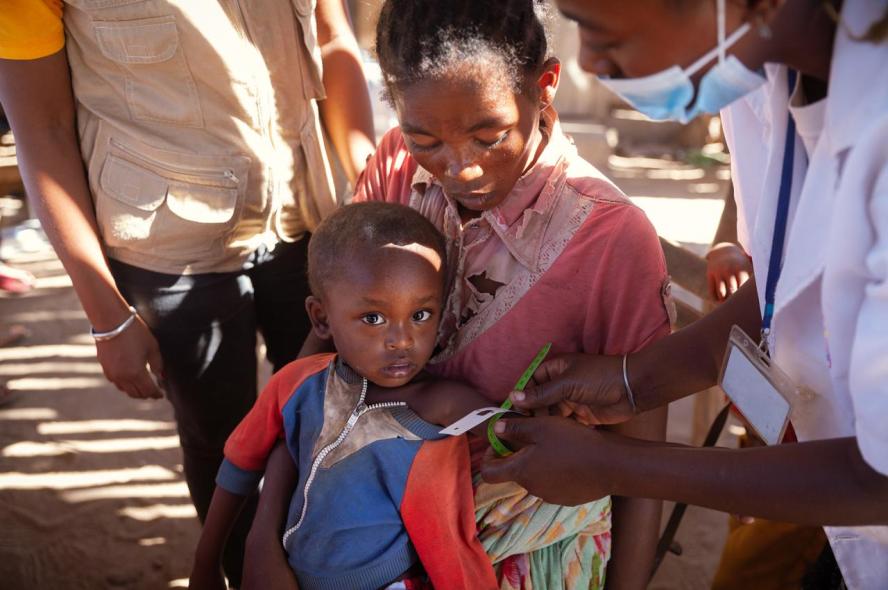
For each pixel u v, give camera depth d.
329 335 1.72
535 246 1.54
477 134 1.43
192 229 2.04
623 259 1.49
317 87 2.18
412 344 1.58
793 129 1.25
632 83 1.10
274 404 1.73
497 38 1.38
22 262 5.59
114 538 3.12
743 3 1.01
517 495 1.56
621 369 1.52
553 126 1.57
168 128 1.97
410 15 1.41
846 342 1.12
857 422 1.06
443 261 1.61
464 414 1.57
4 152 6.70
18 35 1.81
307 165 2.22
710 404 3.05
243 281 2.23
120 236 2.03
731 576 2.17
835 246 1.08
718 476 1.21
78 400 4.03
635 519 1.65
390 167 1.84
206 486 2.41
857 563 1.37
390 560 1.58
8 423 3.82
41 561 3.00
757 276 1.37
